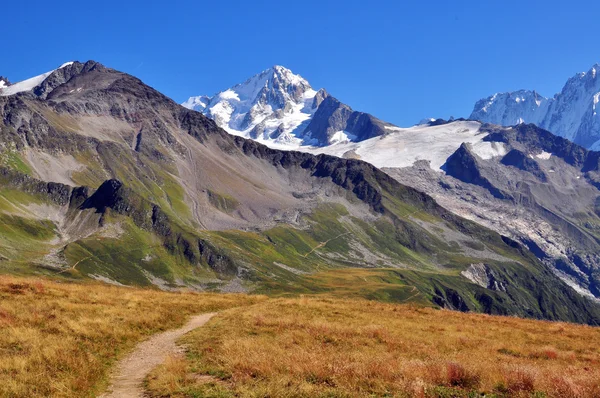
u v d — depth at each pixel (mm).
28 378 22422
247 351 28125
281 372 24203
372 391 22031
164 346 33438
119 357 29906
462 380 24203
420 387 21906
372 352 31250
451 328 44844
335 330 37844
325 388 21953
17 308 35406
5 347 26891
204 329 39000
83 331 32125
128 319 37969
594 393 22188
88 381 23922
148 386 23766
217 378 24531
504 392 23234
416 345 34812
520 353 36250
